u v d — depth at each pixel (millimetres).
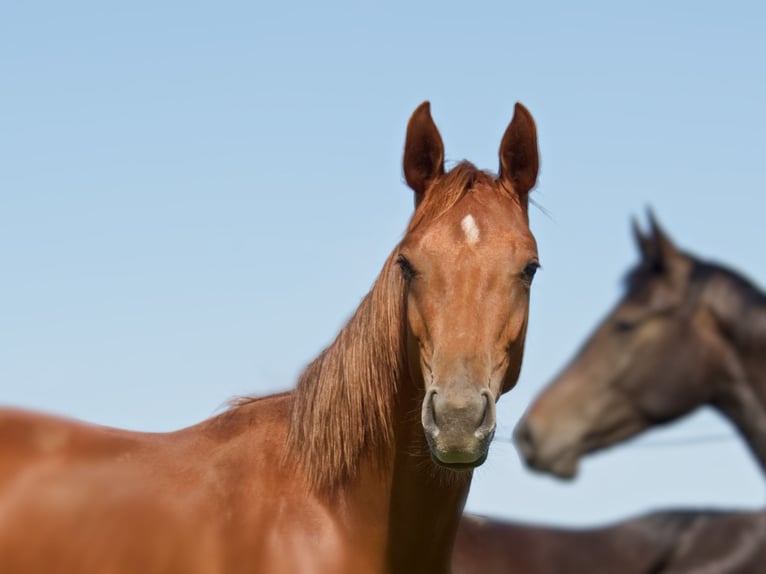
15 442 9305
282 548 8805
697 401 14062
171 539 8820
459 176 9086
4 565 8867
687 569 14766
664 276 14305
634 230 14461
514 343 8641
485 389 8133
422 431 8828
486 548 14938
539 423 15211
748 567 14672
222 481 9094
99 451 9305
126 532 8859
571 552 14914
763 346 13398
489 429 8055
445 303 8422
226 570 8758
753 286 13938
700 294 13938
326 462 9039
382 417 8914
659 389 14203
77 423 9578
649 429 14609
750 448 13570
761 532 14805
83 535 8875
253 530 8867
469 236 8602
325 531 8898
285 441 9250
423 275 8562
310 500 9016
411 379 8844
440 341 8328
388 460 8922
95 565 8789
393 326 8930
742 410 13586
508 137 9344
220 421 9570
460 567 14750
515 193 9328
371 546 8914
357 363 9055
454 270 8484
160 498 8977
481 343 8289
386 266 9172
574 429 14977
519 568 14766
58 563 8836
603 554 14906
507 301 8516
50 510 8961
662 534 15016
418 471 8859
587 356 15023
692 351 13906
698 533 14953
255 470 9164
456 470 8250
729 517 15125
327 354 9336
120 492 9016
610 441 14945
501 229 8695
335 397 9086
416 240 8734
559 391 15203
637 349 14391
